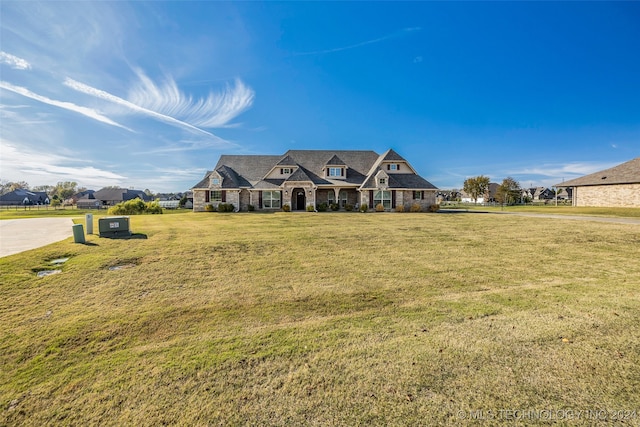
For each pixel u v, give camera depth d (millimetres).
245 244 11375
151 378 3520
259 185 31844
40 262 8367
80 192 111500
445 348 4008
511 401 2982
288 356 3914
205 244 11211
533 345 4031
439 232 14633
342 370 3572
